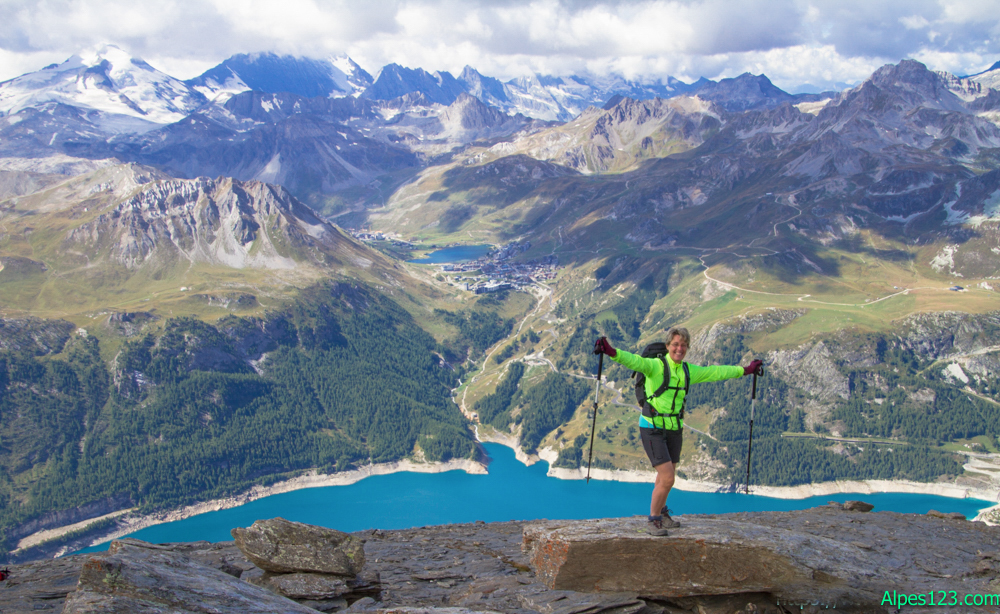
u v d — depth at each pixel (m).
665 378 14.30
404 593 14.20
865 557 13.65
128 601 9.45
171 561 11.88
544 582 13.90
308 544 14.48
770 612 12.34
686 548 13.02
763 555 12.71
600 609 12.06
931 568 14.40
